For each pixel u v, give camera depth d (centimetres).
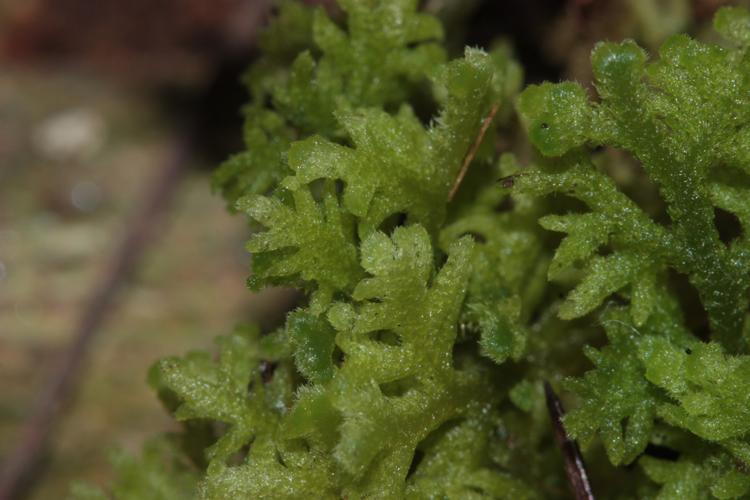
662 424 7
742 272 7
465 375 7
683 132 7
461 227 7
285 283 7
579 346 7
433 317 7
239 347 7
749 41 7
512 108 8
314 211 7
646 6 9
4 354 9
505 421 7
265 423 7
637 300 7
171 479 8
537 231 7
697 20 8
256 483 7
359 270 7
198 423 8
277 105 8
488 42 9
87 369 9
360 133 7
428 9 9
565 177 7
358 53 8
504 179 7
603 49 7
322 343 7
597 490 7
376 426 7
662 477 7
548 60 9
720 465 7
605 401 7
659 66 7
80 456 9
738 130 7
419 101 8
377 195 7
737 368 7
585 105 7
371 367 7
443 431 7
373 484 7
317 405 7
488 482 7
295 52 8
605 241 7
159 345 9
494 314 7
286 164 7
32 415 9
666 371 7
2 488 9
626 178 8
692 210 7
